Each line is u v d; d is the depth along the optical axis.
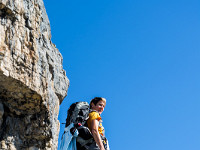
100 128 5.06
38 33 10.78
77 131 4.75
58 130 11.92
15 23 9.43
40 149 10.63
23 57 9.43
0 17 8.97
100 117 4.98
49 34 12.81
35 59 10.02
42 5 12.07
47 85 10.47
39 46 10.75
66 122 5.18
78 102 5.28
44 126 10.52
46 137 10.66
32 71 9.77
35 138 10.57
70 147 4.73
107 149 4.98
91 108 5.36
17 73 9.10
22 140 10.29
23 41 9.64
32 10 10.70
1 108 9.68
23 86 9.32
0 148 9.53
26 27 10.07
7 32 8.99
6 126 9.91
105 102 5.40
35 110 10.34
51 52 12.30
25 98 9.85
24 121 10.36
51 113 10.72
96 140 4.66
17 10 9.55
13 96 9.71
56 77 12.57
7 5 9.04
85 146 4.71
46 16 12.50
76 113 5.06
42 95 10.04
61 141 4.87
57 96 12.55
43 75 10.37
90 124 4.88
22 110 10.23
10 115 10.12
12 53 9.02
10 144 9.83
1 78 8.79
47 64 11.16
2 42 8.70
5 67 8.64
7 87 9.28
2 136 9.73
